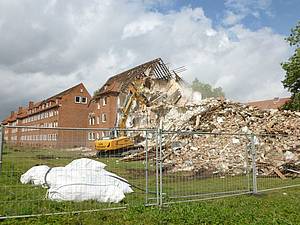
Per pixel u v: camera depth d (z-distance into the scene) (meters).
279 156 18.31
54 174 9.51
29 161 10.90
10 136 9.91
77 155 10.55
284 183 13.29
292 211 7.71
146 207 7.85
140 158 19.02
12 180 10.68
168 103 40.12
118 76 54.62
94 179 9.45
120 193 8.85
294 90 38.59
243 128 23.06
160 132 8.92
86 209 7.59
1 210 7.26
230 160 18.70
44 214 6.89
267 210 7.76
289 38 37.81
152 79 43.62
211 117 25.91
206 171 17.11
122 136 29.52
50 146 9.70
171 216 6.95
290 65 37.47
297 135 20.91
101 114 53.53
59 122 62.81
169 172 17.64
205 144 21.89
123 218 6.86
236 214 7.22
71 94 64.31
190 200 8.95
